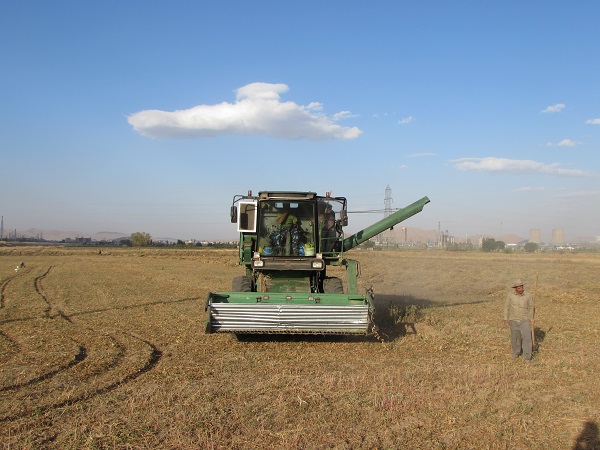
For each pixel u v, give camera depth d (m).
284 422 6.61
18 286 26.27
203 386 8.24
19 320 15.12
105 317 15.78
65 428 6.45
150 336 12.75
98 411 7.04
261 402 7.42
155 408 7.15
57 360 9.98
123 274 35.28
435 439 6.17
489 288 27.11
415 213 15.04
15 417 6.82
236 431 6.35
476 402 7.52
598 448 6.01
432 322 14.76
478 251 92.88
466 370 9.27
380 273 36.28
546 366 9.80
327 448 5.88
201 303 19.20
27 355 10.40
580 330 13.89
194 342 12.01
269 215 13.17
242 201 13.15
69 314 16.44
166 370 9.32
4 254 74.44
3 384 8.29
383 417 6.82
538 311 18.09
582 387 8.45
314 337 12.59
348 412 7.00
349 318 11.21
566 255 73.50
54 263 51.44
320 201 13.34
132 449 5.83
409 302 20.30
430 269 40.34
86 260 58.47
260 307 11.06
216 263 52.00
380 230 14.91
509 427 6.57
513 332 10.59
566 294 22.58
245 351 11.03
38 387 8.20
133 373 9.08
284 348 11.39
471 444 6.05
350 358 10.47
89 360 10.02
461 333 13.23
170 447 5.87
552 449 6.00
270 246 13.07
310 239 13.18
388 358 10.52
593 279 32.09
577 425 6.71
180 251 84.62
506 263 49.06
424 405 7.33
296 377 8.72
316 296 11.54
